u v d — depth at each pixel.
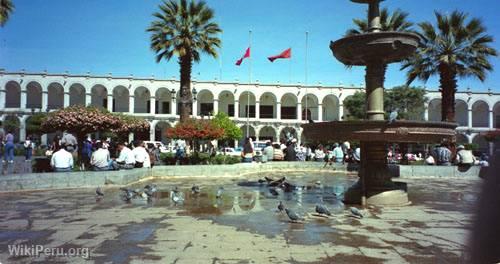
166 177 15.78
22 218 7.22
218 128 20.73
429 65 23.84
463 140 57.62
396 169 17.67
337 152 21.92
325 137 9.60
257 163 19.08
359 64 10.98
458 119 61.62
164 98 59.00
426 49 23.42
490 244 2.02
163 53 24.81
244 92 58.31
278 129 56.91
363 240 5.75
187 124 20.52
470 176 17.81
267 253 5.03
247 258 4.80
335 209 8.62
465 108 60.91
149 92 56.16
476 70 23.05
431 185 14.24
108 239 5.69
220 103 60.62
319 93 59.38
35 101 56.97
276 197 10.38
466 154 17.83
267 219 7.27
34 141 50.03
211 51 25.03
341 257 4.89
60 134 28.50
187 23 24.64
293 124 57.16
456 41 23.41
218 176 16.56
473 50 23.11
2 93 52.22
